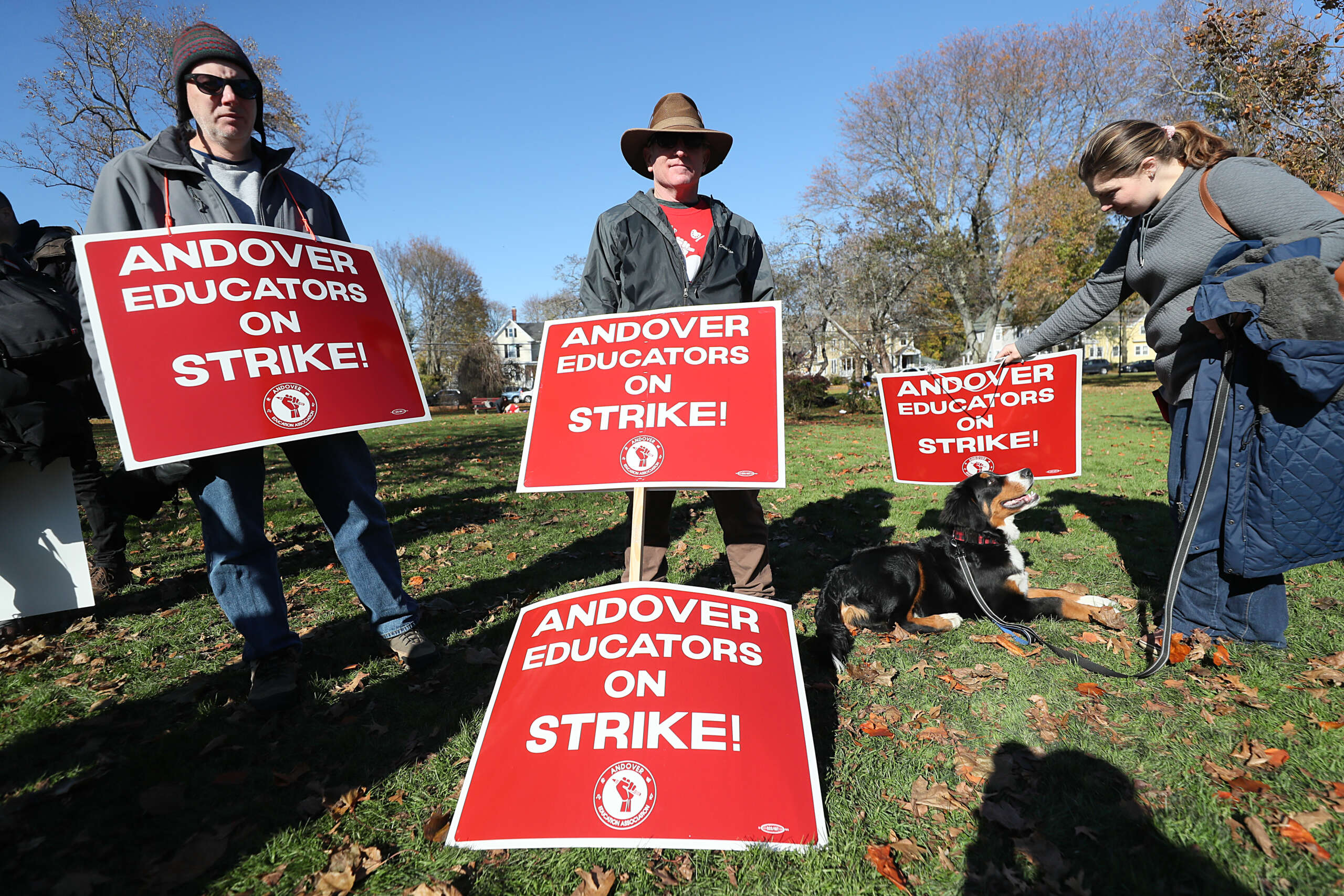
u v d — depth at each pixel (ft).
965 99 106.73
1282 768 6.68
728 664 6.89
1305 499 8.03
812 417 74.54
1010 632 10.14
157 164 7.62
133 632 10.50
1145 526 15.80
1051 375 11.69
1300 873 5.44
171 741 7.44
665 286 9.91
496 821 5.89
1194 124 8.79
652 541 10.74
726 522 10.57
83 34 74.69
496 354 173.68
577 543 16.01
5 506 9.72
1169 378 9.37
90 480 11.89
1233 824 6.02
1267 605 8.84
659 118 9.91
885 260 111.24
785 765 6.28
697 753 6.21
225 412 7.23
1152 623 10.23
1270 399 8.12
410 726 7.83
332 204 9.49
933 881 5.52
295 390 7.62
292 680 8.13
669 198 10.26
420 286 208.85
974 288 111.86
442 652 9.71
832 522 17.33
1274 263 7.52
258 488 8.29
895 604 10.45
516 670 6.93
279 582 8.46
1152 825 6.00
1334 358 7.32
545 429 8.23
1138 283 9.50
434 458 33.22
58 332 9.14
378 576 8.89
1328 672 8.18
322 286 8.13
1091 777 6.70
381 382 8.38
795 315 122.11
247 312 7.48
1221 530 8.75
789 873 5.60
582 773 6.09
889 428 13.01
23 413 9.04
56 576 10.08
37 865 5.73
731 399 8.02
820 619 10.22
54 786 6.69
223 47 7.85
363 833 6.14
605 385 8.30
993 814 6.20
